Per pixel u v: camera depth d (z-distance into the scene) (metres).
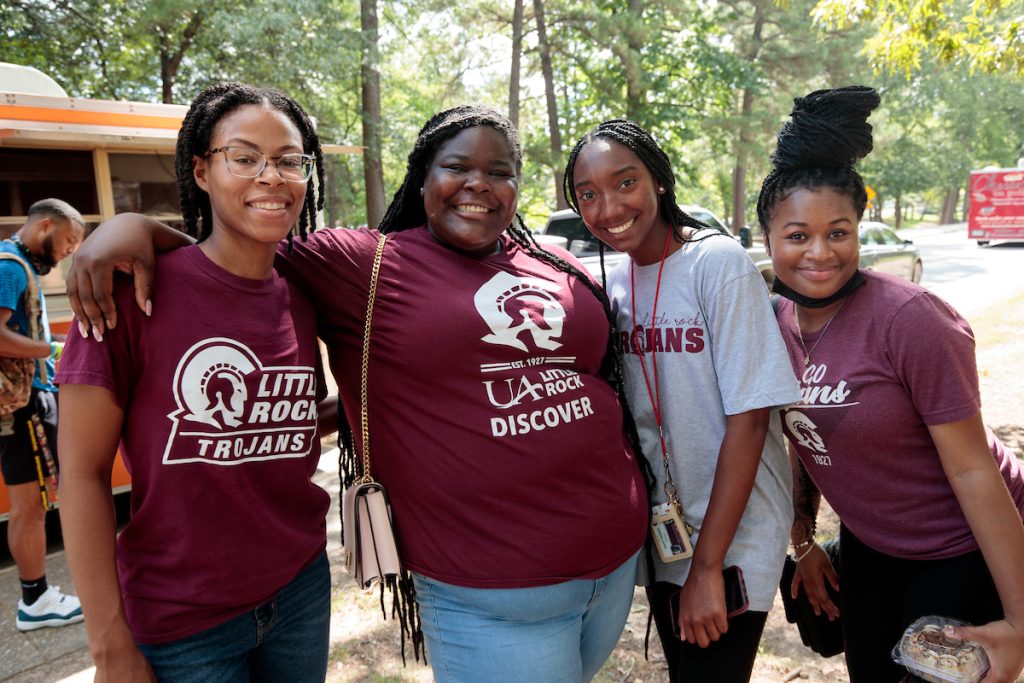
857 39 20.31
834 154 1.88
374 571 1.79
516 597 1.79
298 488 1.70
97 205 5.31
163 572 1.55
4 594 3.83
